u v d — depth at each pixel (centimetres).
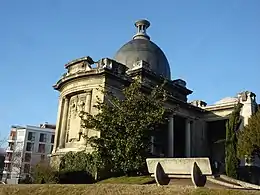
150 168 1764
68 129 4041
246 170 4094
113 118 2792
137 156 2630
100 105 3030
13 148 9900
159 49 5428
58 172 3200
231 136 3612
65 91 4169
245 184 2720
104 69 3741
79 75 3925
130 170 2670
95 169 3111
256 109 4891
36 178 3341
